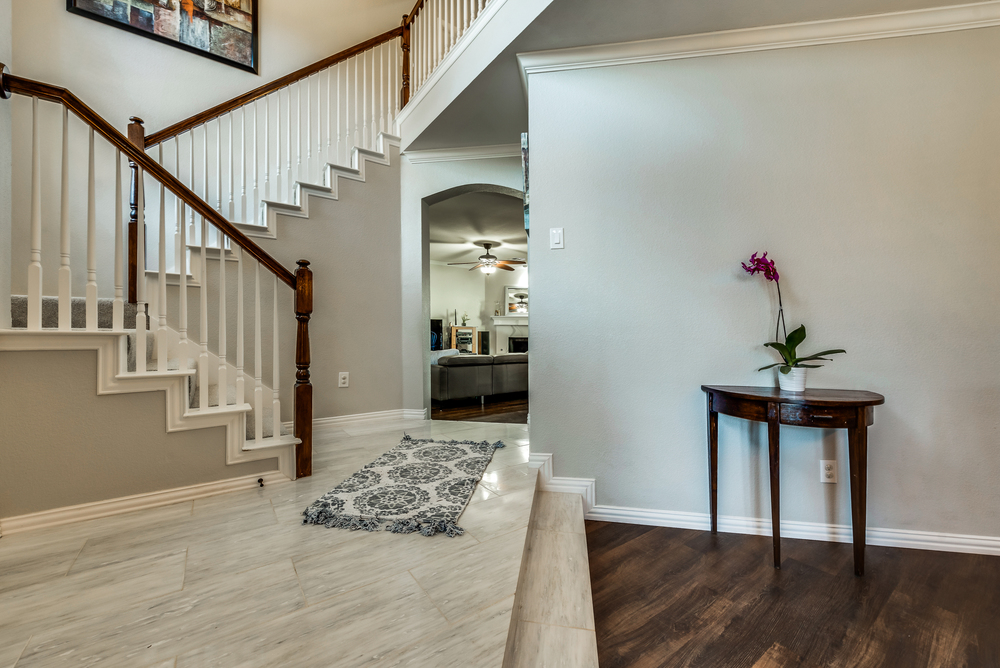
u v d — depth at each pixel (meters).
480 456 2.36
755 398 1.61
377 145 3.52
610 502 2.01
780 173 1.87
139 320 1.68
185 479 1.78
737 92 1.92
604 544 1.76
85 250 2.67
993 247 1.71
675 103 1.97
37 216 1.50
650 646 1.16
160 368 1.71
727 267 1.91
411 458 2.33
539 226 2.09
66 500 1.54
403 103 3.51
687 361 1.94
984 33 1.73
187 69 3.14
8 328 1.53
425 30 3.24
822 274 1.83
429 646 0.95
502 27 2.05
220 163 2.77
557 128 2.07
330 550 1.37
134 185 2.37
